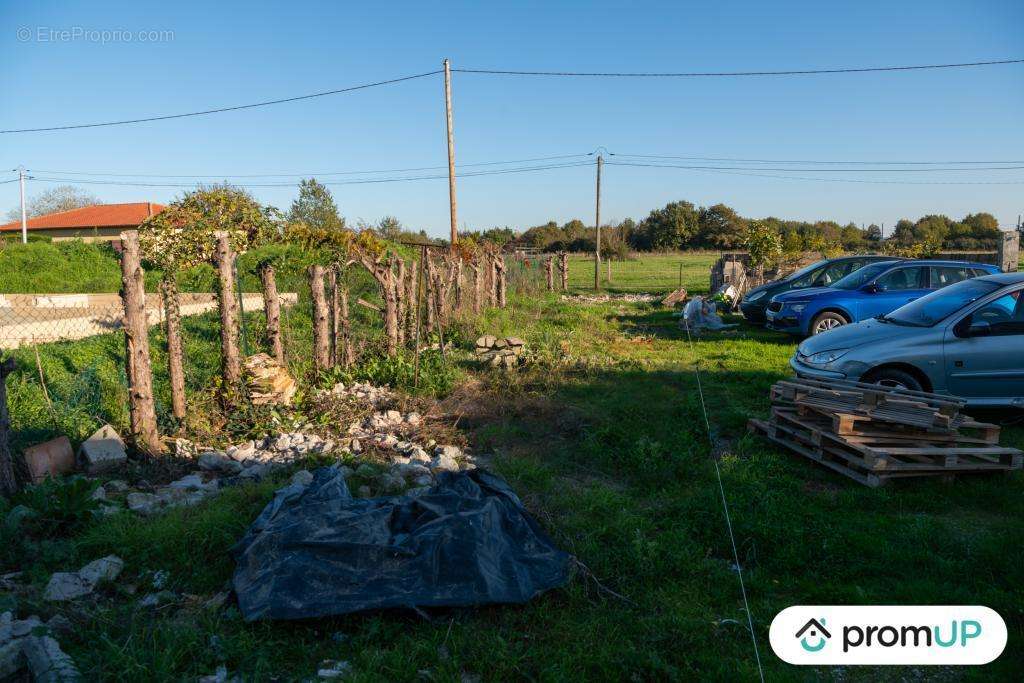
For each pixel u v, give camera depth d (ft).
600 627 11.35
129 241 18.88
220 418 22.34
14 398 23.12
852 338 23.75
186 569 12.87
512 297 67.10
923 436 18.43
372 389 28.19
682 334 46.29
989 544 14.01
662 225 232.53
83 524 14.17
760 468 18.79
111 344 35.14
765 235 70.13
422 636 10.81
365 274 50.70
